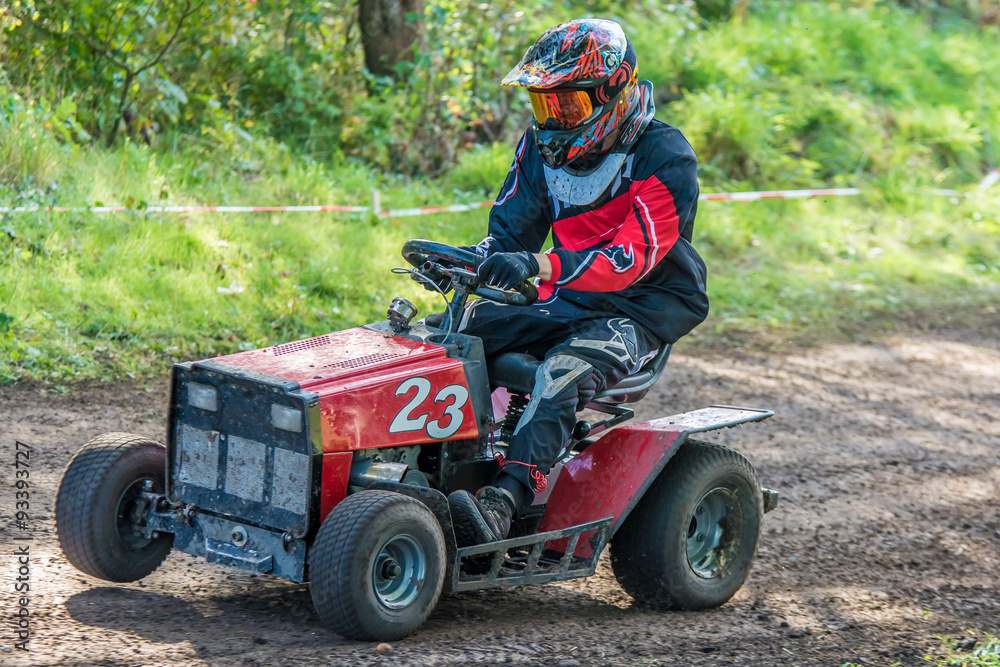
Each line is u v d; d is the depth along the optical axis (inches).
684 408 829.8
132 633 364.2
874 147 1621.6
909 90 1798.7
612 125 430.0
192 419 390.6
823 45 1876.2
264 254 948.6
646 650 397.7
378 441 382.9
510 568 427.2
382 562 365.4
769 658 404.5
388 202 1161.4
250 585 435.2
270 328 849.5
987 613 490.0
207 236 944.9
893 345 1089.4
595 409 475.8
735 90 1644.9
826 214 1445.6
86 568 401.4
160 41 1136.8
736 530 469.4
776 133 1585.9
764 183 1489.9
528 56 428.1
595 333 432.8
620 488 434.6
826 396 904.3
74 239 885.2
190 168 1074.1
